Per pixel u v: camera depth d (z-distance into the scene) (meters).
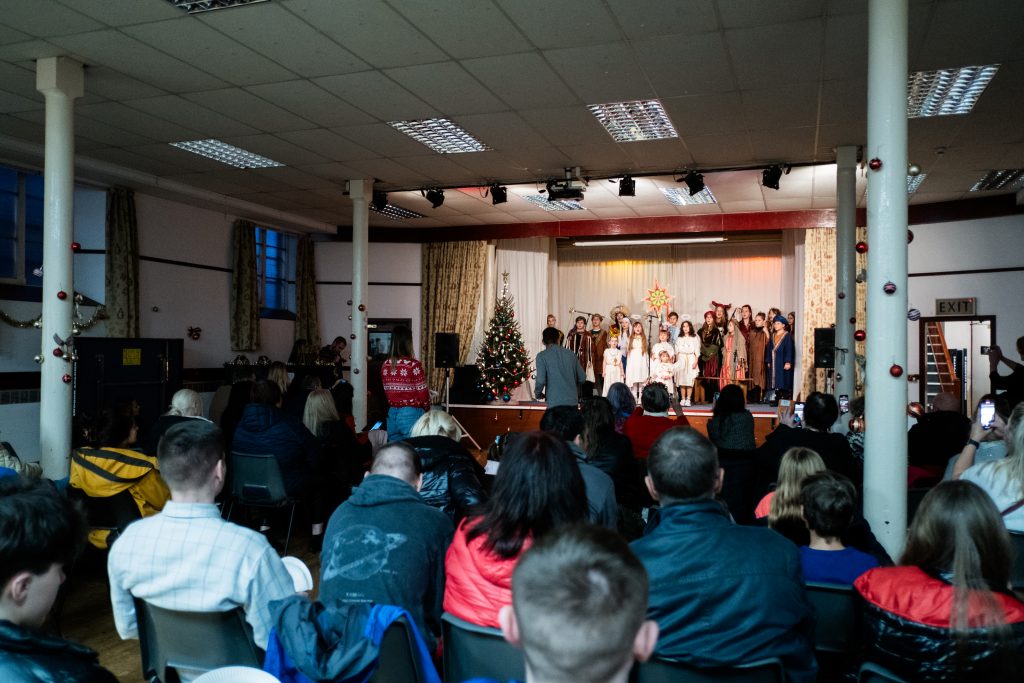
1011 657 1.58
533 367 13.08
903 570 1.78
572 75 5.66
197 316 10.23
